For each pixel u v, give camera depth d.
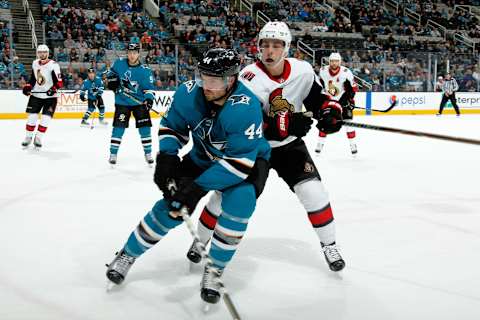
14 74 12.63
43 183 5.37
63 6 17.09
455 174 6.17
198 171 2.66
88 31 15.36
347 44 18.92
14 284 2.69
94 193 4.95
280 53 2.76
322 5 21.94
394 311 2.46
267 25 2.77
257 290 2.68
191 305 2.48
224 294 2.04
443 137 2.82
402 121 13.75
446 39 21.36
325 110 2.90
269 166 2.77
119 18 17.20
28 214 4.11
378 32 20.31
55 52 13.27
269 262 3.10
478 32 21.41
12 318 2.30
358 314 2.43
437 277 2.89
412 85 16.03
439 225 3.93
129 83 6.17
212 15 19.00
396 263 3.10
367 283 2.79
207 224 2.83
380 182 5.66
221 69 2.22
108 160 6.90
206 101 2.39
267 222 3.99
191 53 15.37
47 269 2.91
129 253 2.61
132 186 5.30
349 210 4.39
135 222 3.94
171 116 2.48
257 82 2.86
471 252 3.31
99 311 2.39
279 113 2.87
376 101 15.55
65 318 2.32
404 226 3.90
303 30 19.55
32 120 7.62
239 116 2.31
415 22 22.09
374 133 10.59
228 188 2.45
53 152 7.54
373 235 3.67
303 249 3.35
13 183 5.34
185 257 3.14
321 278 2.86
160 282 2.75
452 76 16.42
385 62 15.77
